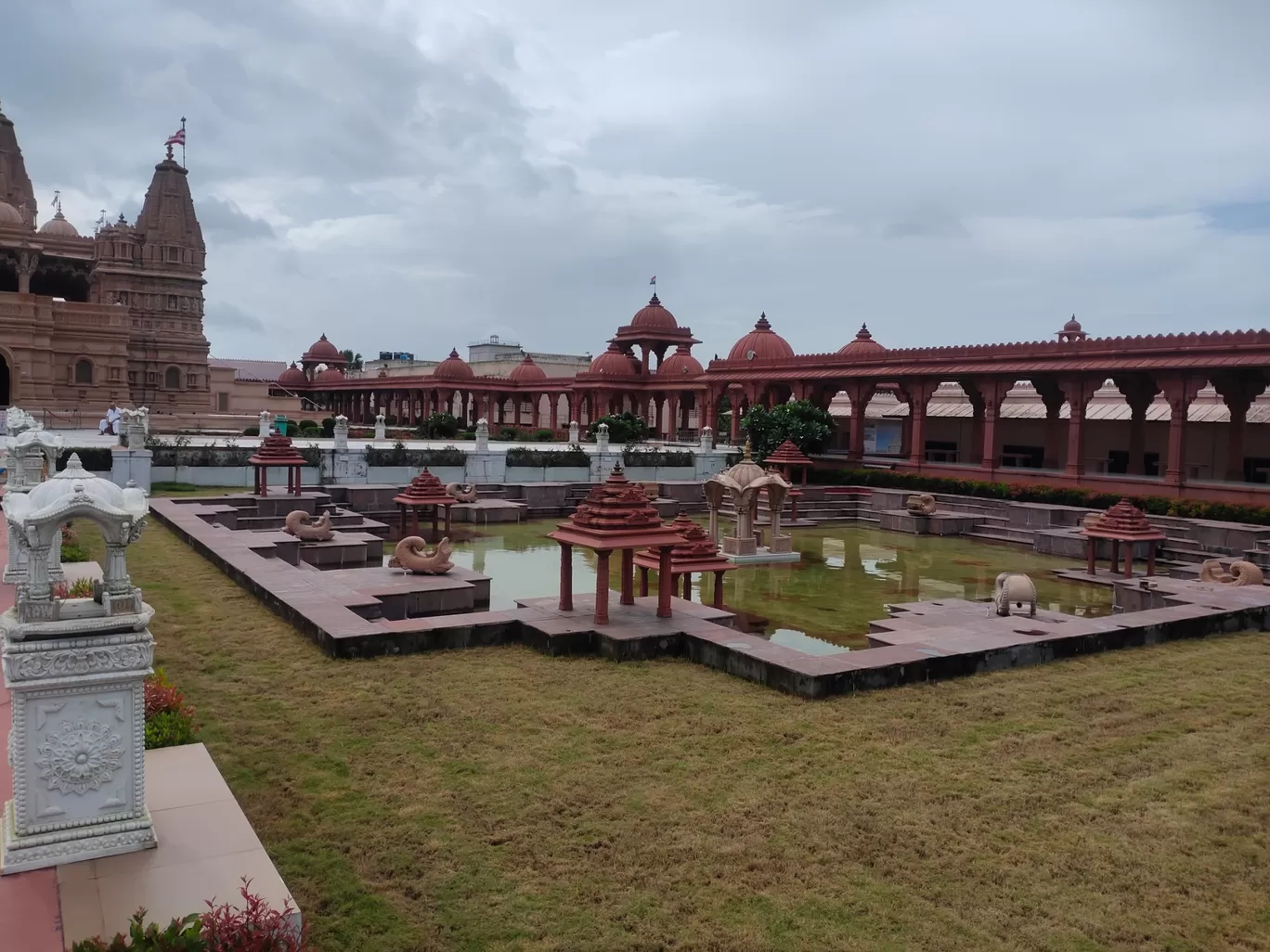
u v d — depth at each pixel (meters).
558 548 21.50
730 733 7.66
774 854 5.55
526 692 8.67
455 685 8.81
